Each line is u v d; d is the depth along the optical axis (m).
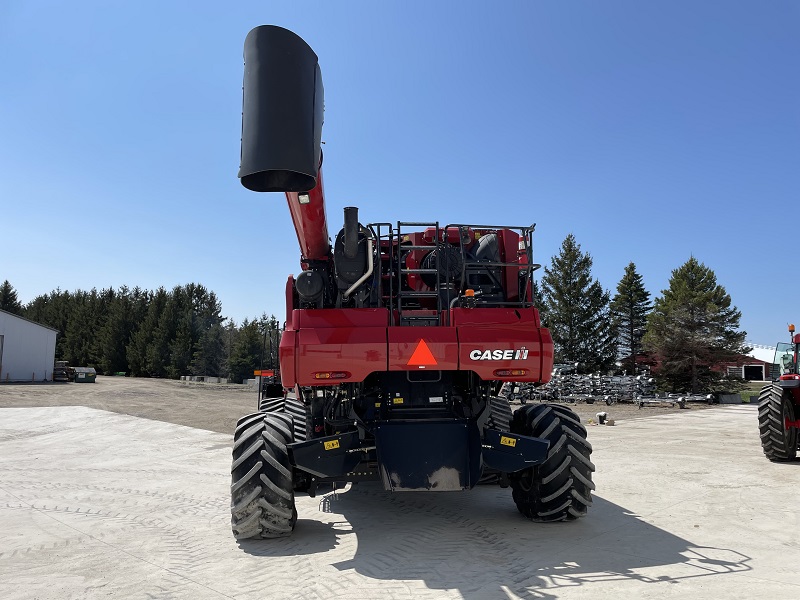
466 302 5.08
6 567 4.34
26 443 12.33
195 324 71.00
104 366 74.62
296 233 5.74
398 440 4.89
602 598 3.54
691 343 30.36
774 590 3.67
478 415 5.28
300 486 6.50
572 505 5.22
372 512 6.00
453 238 6.05
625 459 9.51
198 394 31.23
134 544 4.92
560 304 43.75
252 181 3.69
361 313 4.95
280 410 7.43
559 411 5.62
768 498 6.52
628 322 44.53
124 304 76.25
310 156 3.55
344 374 4.79
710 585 3.76
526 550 4.55
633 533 5.04
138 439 12.85
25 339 40.81
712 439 12.51
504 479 5.38
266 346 8.62
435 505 6.28
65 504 6.55
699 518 5.59
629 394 26.12
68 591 3.81
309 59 3.68
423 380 5.32
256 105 3.50
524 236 5.61
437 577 3.95
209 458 10.19
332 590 3.73
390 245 5.34
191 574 4.12
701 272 36.47
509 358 4.93
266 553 4.61
